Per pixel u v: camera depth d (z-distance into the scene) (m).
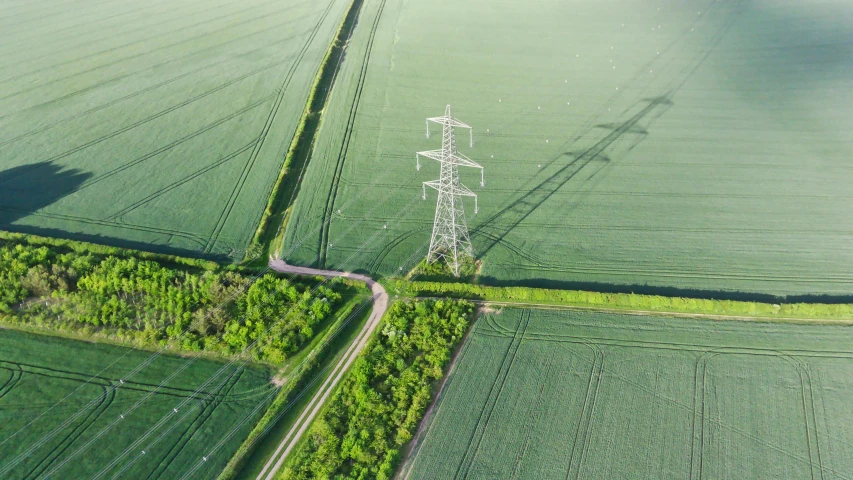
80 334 65.69
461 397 58.47
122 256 75.00
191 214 84.81
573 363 61.72
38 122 107.19
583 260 76.31
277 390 60.09
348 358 63.62
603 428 55.28
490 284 73.12
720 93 117.62
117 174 93.12
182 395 59.38
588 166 95.44
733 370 60.56
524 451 53.44
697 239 79.38
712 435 54.47
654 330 65.56
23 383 60.28
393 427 55.62
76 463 53.22
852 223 81.38
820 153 97.31
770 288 71.31
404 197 88.69
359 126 107.69
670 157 97.44
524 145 101.56
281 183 91.06
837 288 70.81
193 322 66.44
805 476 51.09
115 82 122.06
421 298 70.69
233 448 54.62
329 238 80.75
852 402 56.91
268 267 75.88
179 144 101.06
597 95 118.12
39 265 71.88
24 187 89.81
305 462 52.59
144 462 53.38
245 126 106.50
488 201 87.56
